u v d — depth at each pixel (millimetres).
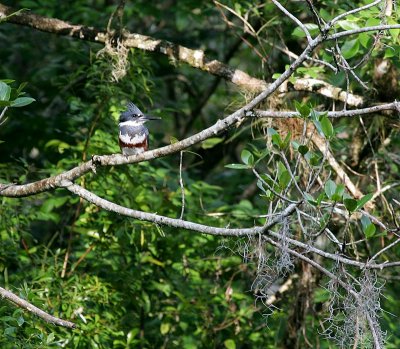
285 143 6957
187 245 11945
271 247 11344
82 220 11430
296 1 11469
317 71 10320
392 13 9219
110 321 11031
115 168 11414
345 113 7152
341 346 7242
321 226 6887
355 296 6977
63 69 14555
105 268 11609
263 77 11688
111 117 11867
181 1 14281
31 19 11188
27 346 8719
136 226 11250
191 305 11586
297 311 11641
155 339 11945
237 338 11828
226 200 14008
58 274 11070
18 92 7492
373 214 10914
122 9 11148
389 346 11531
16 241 11250
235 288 12312
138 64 11227
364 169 11820
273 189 7105
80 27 11211
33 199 11750
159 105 14672
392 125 11258
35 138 14156
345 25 9086
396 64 9633
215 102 17000
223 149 15023
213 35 15758
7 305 9297
